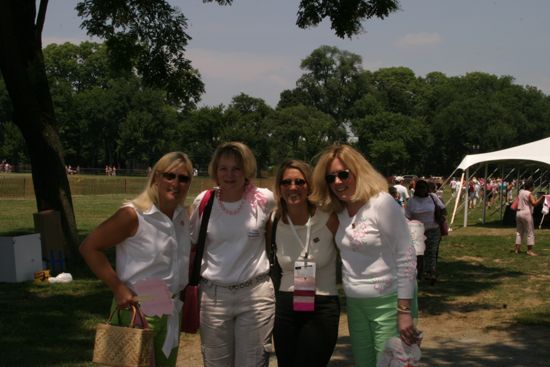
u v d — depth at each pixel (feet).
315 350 12.95
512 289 35.45
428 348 22.99
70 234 40.65
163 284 11.97
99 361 11.28
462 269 43.70
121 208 11.99
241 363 13.33
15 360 19.85
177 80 49.26
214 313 13.32
